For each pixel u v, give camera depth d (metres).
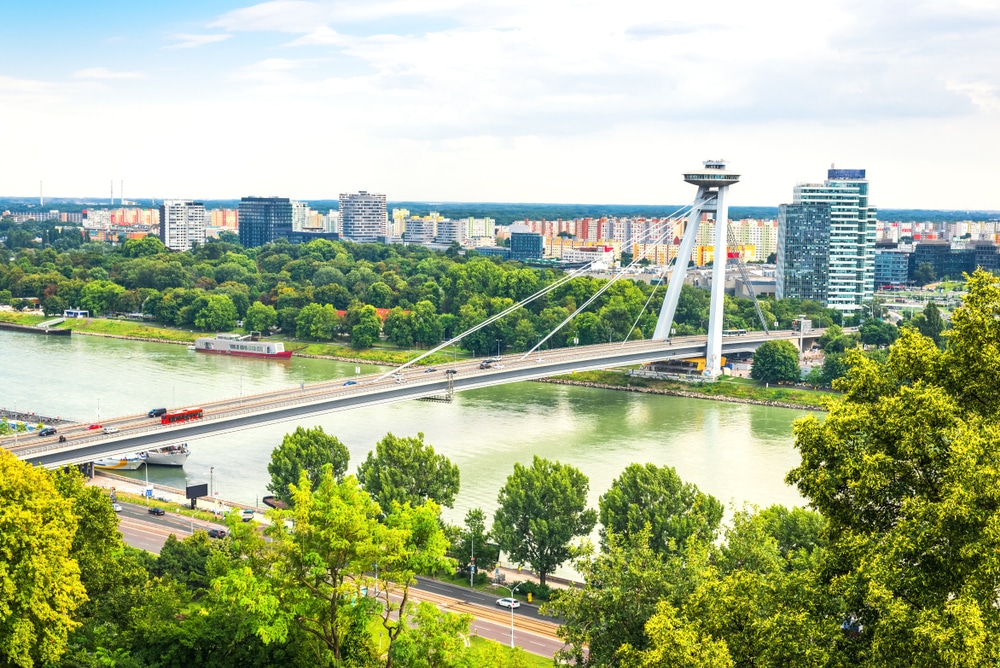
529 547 171.00
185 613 109.25
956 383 84.50
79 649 101.25
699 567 98.69
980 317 84.31
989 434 75.38
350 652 89.38
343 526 83.50
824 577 82.62
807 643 76.00
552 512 169.00
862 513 83.12
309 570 86.62
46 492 104.06
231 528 88.19
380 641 126.81
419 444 190.88
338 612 87.69
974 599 68.50
